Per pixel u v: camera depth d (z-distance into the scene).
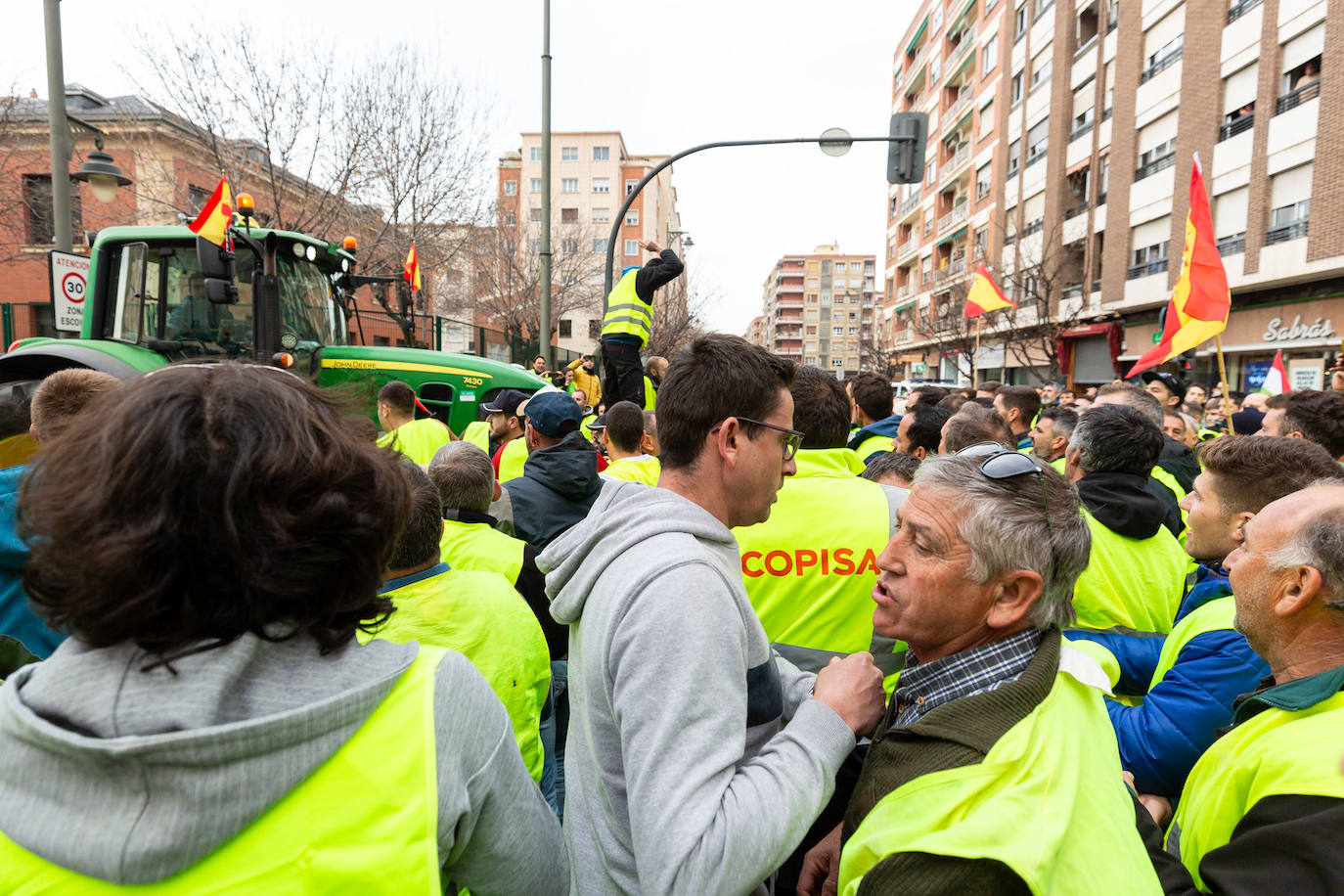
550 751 2.82
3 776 0.75
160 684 0.77
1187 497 2.35
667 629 1.17
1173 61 21.98
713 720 1.14
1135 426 2.58
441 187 16.31
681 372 1.46
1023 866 0.99
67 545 0.77
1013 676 1.32
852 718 1.30
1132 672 2.34
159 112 14.02
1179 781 1.86
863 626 2.05
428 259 16.86
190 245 6.59
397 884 0.80
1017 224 31.22
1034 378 31.56
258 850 0.77
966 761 1.16
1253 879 1.16
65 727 0.75
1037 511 1.32
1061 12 27.55
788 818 1.12
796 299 135.50
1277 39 18.20
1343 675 1.34
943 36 41.00
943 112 40.91
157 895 0.73
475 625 2.07
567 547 1.41
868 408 4.97
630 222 57.16
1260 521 1.55
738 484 1.45
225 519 0.77
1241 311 20.08
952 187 40.66
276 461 0.80
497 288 24.64
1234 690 1.81
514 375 8.09
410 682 0.91
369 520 0.88
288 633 0.84
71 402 2.28
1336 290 17.05
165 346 6.54
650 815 1.08
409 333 13.93
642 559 1.26
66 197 7.75
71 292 7.01
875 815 1.19
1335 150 16.44
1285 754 1.27
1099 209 25.78
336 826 0.80
